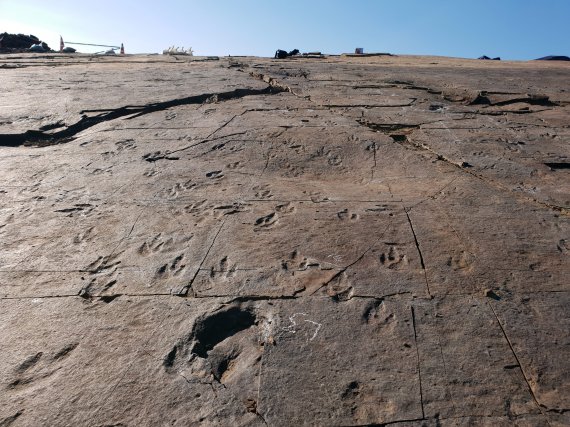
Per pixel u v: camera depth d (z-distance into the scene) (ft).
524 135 18.35
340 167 15.20
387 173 14.65
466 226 11.28
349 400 6.78
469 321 8.21
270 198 12.87
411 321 8.23
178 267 9.81
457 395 6.82
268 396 6.84
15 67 37.06
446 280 9.30
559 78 32.32
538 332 7.96
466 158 15.80
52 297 8.95
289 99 23.62
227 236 10.91
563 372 7.18
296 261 9.96
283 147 16.55
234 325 8.36
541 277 9.39
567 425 6.38
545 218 11.73
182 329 8.11
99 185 13.75
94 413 6.57
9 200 12.84
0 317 8.41
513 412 6.57
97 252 10.39
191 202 12.64
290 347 7.72
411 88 26.89
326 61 44.21
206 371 7.31
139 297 8.92
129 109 21.09
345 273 9.55
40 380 7.11
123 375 7.20
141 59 45.42
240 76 29.76
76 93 24.22
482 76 32.27
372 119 20.17
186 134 17.93
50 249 10.51
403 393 6.86
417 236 10.84
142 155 15.96
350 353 7.57
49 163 15.46
